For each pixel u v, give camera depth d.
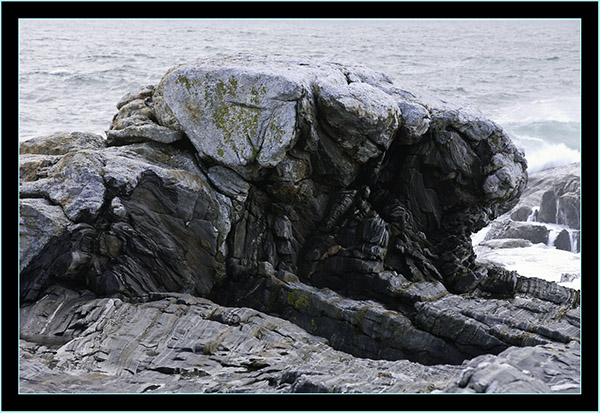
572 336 12.30
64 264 12.47
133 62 40.06
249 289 14.04
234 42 50.97
